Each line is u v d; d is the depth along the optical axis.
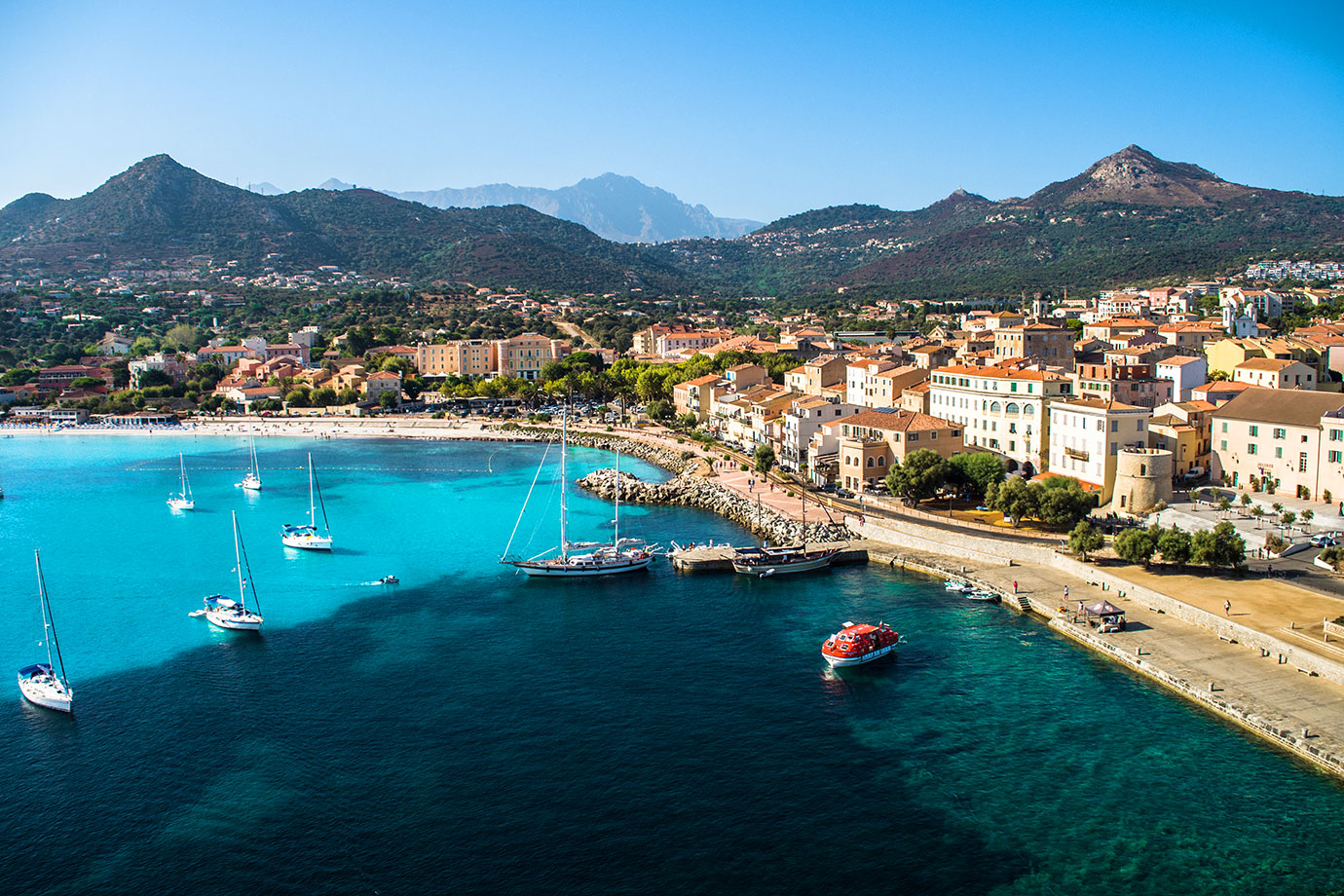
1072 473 176.38
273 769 91.44
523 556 169.25
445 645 124.31
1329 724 91.12
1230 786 84.50
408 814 83.31
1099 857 75.69
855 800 84.56
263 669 116.69
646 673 113.56
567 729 98.81
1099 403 171.12
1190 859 75.19
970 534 157.00
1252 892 71.31
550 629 129.75
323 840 79.81
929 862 75.62
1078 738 93.94
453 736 97.69
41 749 96.56
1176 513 149.38
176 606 143.00
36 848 79.56
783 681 110.31
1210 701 98.12
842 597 140.50
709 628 128.88
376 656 120.50
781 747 94.25
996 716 99.44
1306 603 116.94
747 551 156.75
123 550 178.25
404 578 157.12
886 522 167.50
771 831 80.12
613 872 75.06
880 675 110.94
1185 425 176.38
